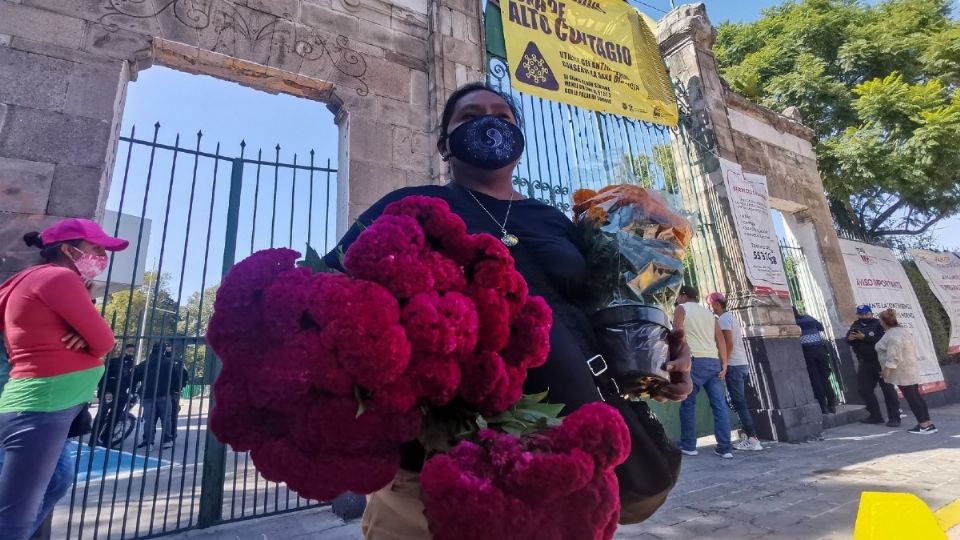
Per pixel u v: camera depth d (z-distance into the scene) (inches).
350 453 24.2
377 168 176.6
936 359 384.8
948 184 453.1
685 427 214.8
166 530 133.1
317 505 150.9
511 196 52.5
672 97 291.6
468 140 49.4
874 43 528.7
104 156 134.0
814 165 378.3
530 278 44.5
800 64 542.9
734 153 298.7
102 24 142.8
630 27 283.1
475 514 21.4
